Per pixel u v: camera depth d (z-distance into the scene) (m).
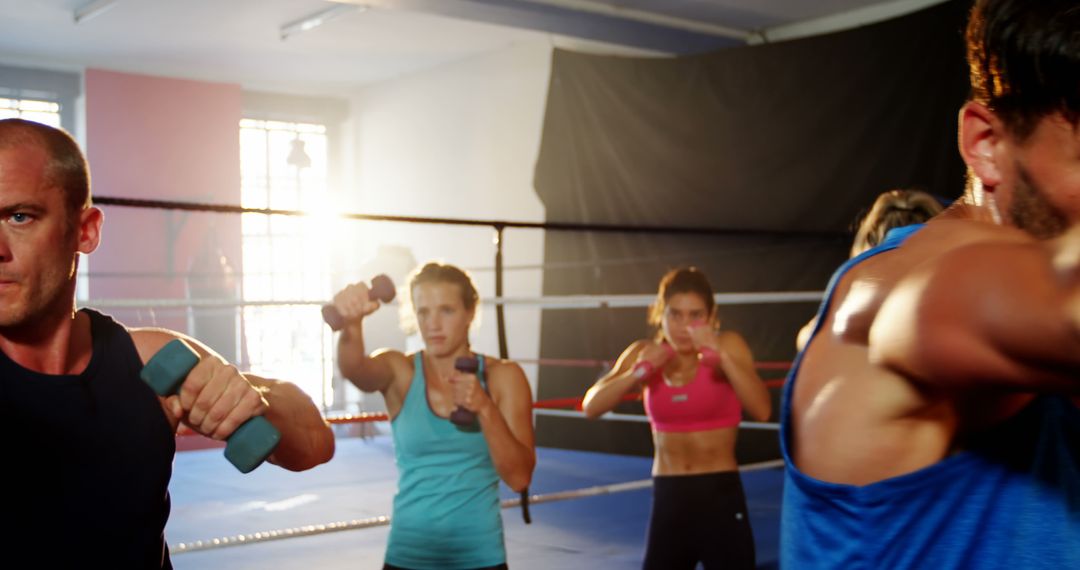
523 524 5.28
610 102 8.30
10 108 9.97
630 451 8.31
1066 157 0.58
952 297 0.54
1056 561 0.69
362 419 3.45
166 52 9.88
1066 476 0.71
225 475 7.41
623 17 7.64
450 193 10.39
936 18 6.43
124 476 1.08
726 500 3.12
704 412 3.13
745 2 7.52
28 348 1.07
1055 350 0.49
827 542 0.75
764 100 7.33
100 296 9.86
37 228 1.01
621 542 4.82
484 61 10.00
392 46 9.76
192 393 0.91
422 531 2.46
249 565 4.44
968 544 0.70
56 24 8.91
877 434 0.71
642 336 8.06
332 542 4.90
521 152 9.58
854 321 0.73
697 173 7.73
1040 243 0.54
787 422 0.80
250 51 9.91
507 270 9.64
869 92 6.76
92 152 10.01
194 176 10.52
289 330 10.73
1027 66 0.57
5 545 1.03
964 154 0.65
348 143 11.73
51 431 1.04
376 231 11.34
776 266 7.24
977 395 0.64
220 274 9.60
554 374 8.81
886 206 1.74
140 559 1.10
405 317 2.92
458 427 2.47
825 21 7.91
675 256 7.85
